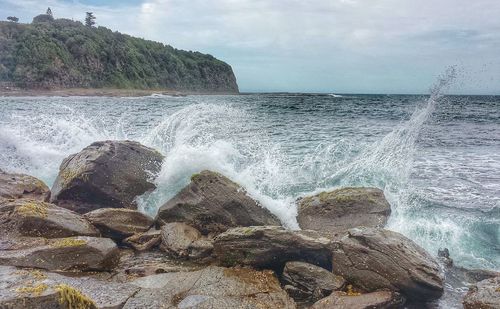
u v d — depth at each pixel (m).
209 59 181.25
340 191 12.56
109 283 7.93
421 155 22.75
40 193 12.95
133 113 42.59
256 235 9.55
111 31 139.12
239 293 8.12
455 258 10.84
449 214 13.14
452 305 8.48
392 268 8.53
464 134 31.55
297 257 9.52
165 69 144.62
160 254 10.36
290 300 8.02
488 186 16.47
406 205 13.72
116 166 12.91
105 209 11.09
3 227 9.31
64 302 5.62
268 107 61.78
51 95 88.88
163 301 7.51
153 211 12.99
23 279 6.39
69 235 9.69
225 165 14.55
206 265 9.79
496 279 8.37
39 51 96.50
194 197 11.72
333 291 8.45
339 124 35.97
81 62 107.94
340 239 9.40
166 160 14.05
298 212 12.25
